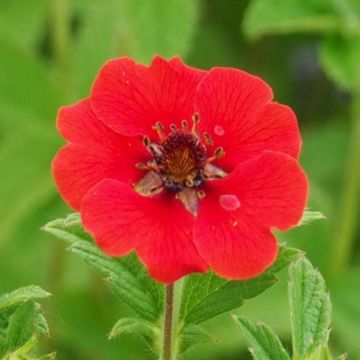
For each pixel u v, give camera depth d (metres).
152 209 0.20
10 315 0.22
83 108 0.21
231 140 0.21
